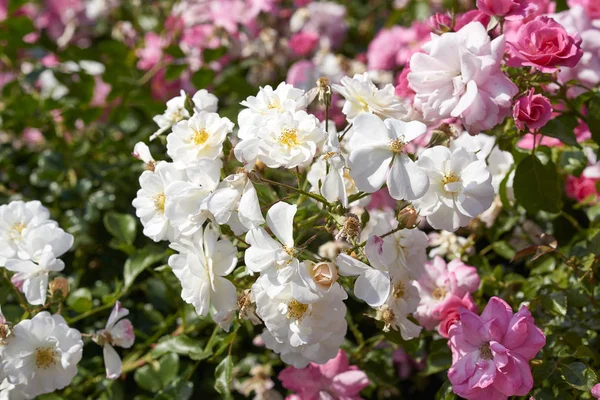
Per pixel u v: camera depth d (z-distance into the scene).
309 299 0.64
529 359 0.69
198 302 0.67
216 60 1.15
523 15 0.74
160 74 1.17
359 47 1.37
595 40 0.83
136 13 1.33
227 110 0.98
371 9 1.43
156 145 1.05
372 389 0.86
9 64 1.21
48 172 1.03
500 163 0.90
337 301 0.66
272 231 0.66
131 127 1.14
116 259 0.97
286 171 0.89
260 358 0.90
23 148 1.18
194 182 0.68
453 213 0.68
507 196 0.88
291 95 0.71
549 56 0.73
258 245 0.65
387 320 0.71
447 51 0.71
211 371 0.89
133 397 0.89
